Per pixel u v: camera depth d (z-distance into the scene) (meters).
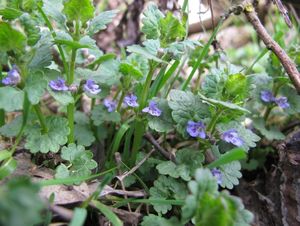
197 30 0.32
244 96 0.16
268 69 0.22
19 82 0.15
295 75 0.18
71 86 0.17
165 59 0.18
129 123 0.20
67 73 0.17
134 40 0.28
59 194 0.15
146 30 0.17
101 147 0.20
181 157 0.17
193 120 0.17
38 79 0.15
